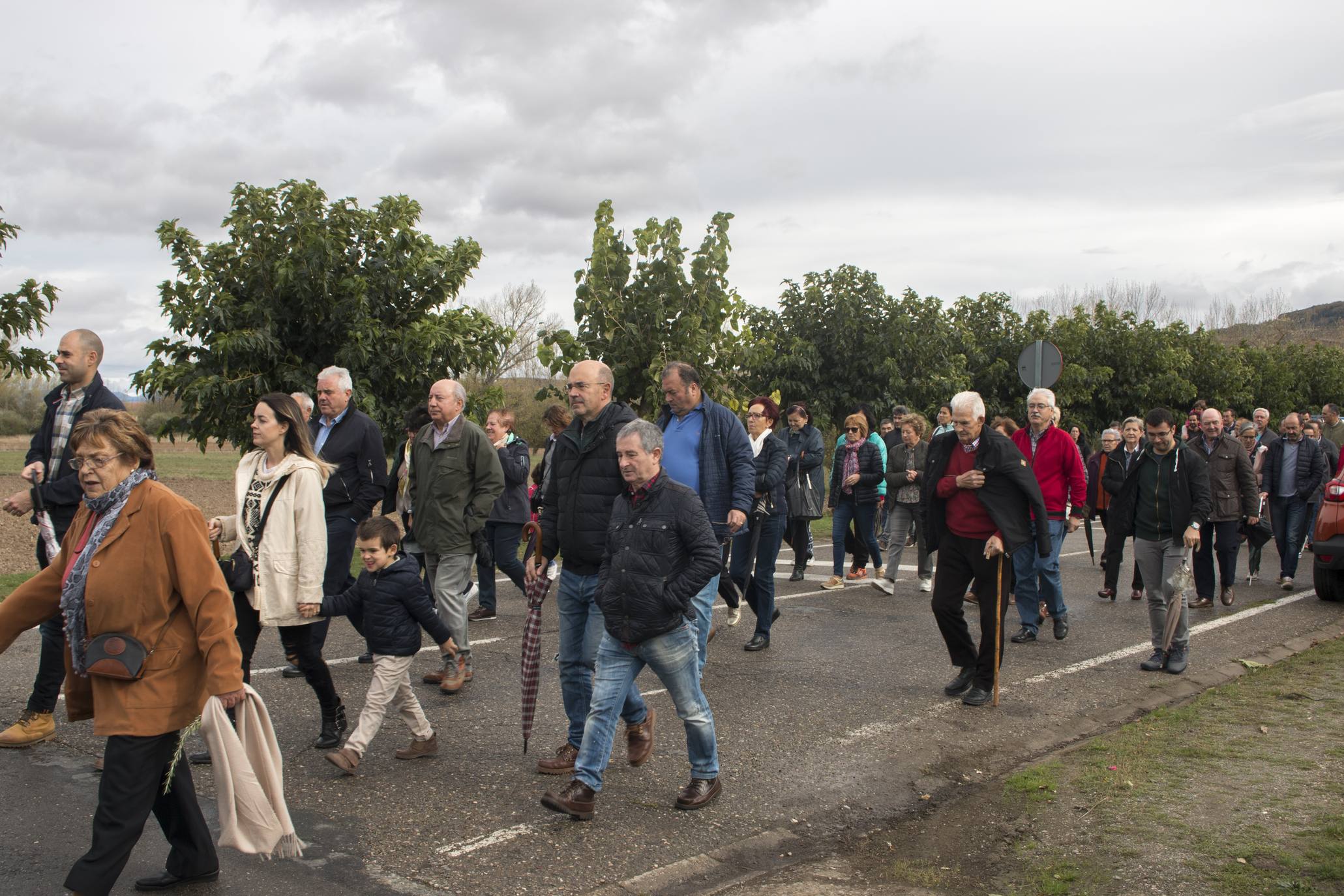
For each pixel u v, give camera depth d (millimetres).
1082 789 4695
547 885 3748
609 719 4398
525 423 28656
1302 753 5148
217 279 11430
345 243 11789
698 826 4352
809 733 5676
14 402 53500
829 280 19312
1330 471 12141
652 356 10453
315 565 4891
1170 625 7051
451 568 6422
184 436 12023
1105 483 10367
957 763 5262
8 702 5922
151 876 3703
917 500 10031
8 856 3900
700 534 4301
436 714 5934
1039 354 13672
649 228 10609
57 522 5473
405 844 4086
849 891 3770
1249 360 35188
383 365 11734
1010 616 9500
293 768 4961
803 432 10875
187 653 3420
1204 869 3777
